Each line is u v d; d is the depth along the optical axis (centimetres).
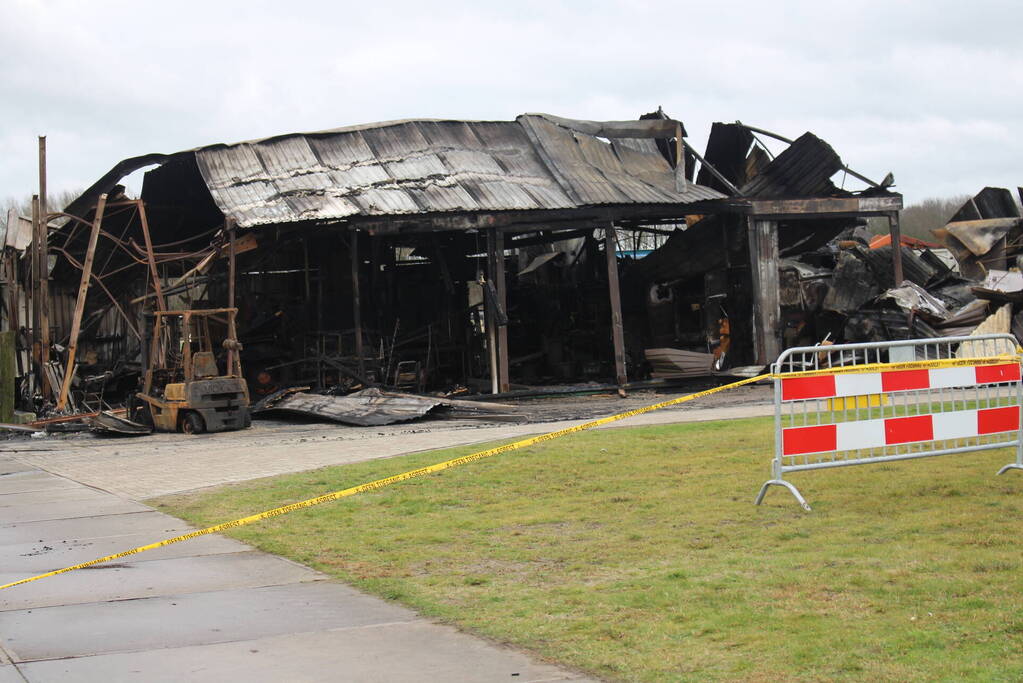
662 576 681
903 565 664
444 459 1348
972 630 523
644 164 3388
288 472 1340
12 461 1755
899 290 3123
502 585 688
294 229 2691
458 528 897
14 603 693
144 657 553
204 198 3122
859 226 4881
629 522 881
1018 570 635
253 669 526
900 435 941
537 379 3525
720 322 3325
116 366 3056
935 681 457
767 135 3309
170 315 2361
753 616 573
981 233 3853
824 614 568
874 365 930
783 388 898
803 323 3494
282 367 3019
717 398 2538
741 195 3159
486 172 3073
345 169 3002
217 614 643
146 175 2931
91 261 2602
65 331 3119
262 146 3016
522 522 909
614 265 2981
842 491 964
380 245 3238
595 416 2109
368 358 2903
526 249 4147
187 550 859
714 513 894
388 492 1112
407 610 637
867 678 467
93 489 1305
